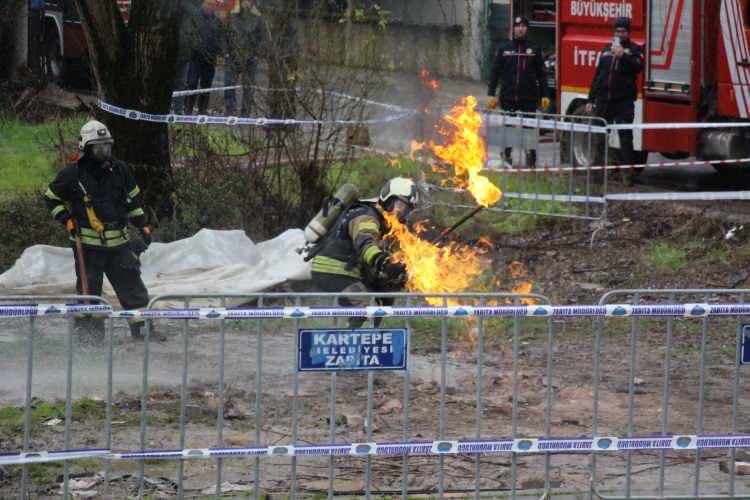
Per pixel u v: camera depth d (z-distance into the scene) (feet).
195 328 42.19
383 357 24.62
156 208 54.70
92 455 24.13
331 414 24.75
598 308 25.09
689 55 60.90
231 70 55.01
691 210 57.77
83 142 38.91
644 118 64.34
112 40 54.03
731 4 58.39
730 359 39.24
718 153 59.98
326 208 35.14
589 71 68.28
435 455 29.58
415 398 34.35
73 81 98.32
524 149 60.95
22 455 23.88
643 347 40.68
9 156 71.61
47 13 98.27
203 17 55.77
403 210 34.65
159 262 48.75
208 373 36.32
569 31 69.72
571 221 58.75
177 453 24.35
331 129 55.47
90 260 39.40
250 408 33.01
